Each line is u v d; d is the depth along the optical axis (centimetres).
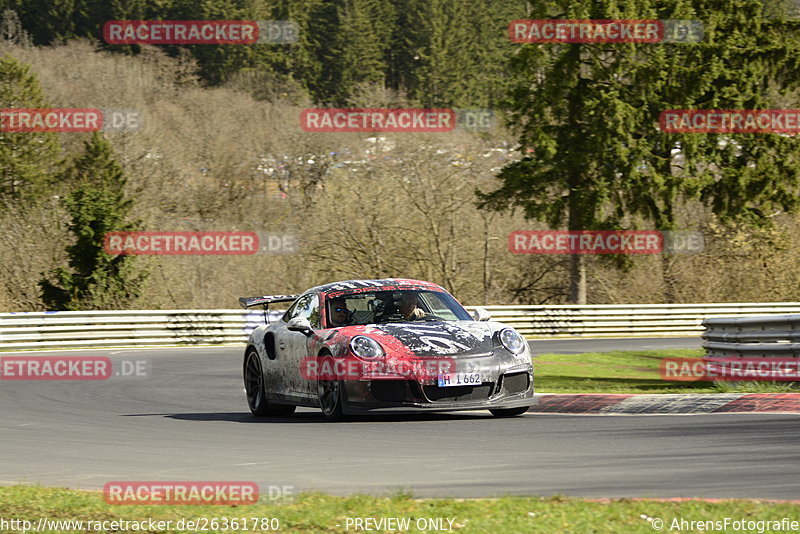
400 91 17138
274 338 2552
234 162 11938
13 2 18125
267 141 12138
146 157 11650
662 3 8044
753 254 9238
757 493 1348
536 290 9281
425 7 17712
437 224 8719
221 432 2198
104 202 7244
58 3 17800
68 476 1686
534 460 1667
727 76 8394
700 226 9450
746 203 8756
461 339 2216
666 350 5281
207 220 11094
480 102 17438
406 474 1580
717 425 1997
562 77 7900
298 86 17438
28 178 11556
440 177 8794
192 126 13288
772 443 1742
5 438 2203
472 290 8925
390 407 2138
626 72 7956
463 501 1294
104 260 7169
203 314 6028
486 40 17888
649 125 8200
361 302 2423
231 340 6084
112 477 1656
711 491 1371
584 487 1427
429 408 2117
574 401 2489
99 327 5744
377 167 8844
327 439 1995
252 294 8638
